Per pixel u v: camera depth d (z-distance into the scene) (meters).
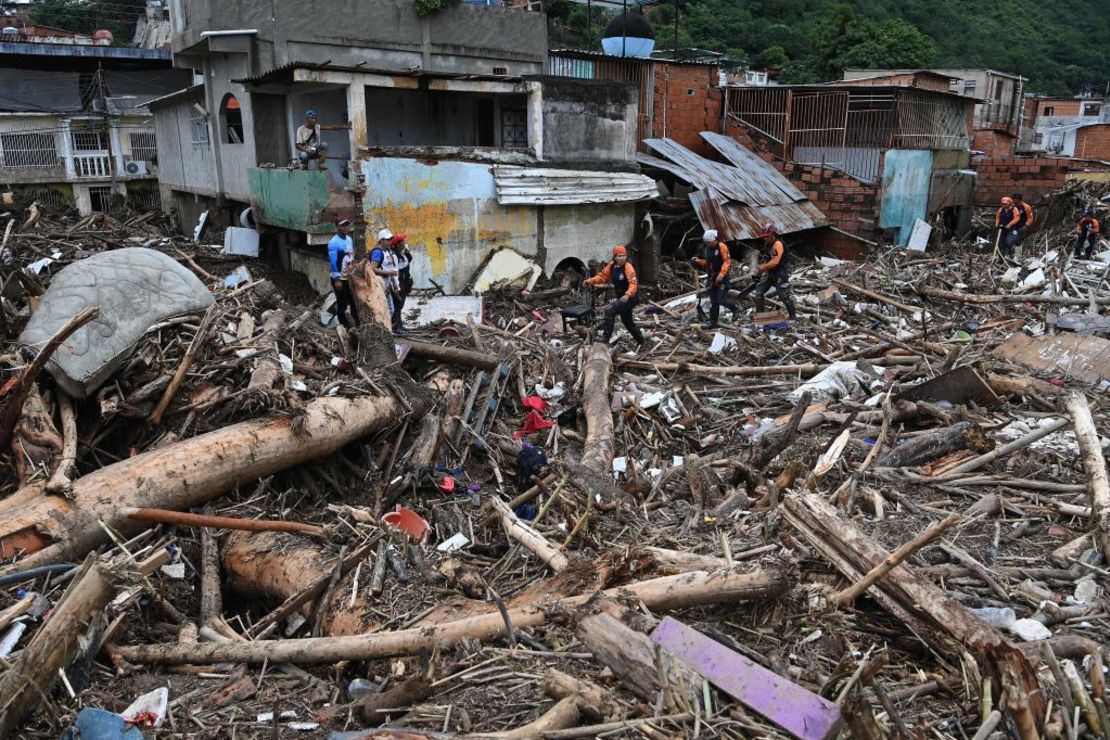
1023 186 26.03
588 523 6.96
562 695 4.22
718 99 24.19
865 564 5.43
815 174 22.20
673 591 5.13
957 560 6.19
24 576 5.61
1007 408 9.81
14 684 4.38
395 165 15.24
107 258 8.81
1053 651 4.81
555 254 17.89
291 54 16.38
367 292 11.22
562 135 17.56
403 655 5.05
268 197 16.27
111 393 7.99
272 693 4.94
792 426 8.48
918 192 23.11
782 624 5.22
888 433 9.22
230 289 13.32
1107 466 7.93
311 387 8.98
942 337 13.88
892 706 4.05
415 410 9.26
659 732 3.94
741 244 20.84
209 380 8.39
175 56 18.27
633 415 10.20
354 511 7.20
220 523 6.43
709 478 7.94
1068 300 15.18
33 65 27.12
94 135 26.48
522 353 12.25
